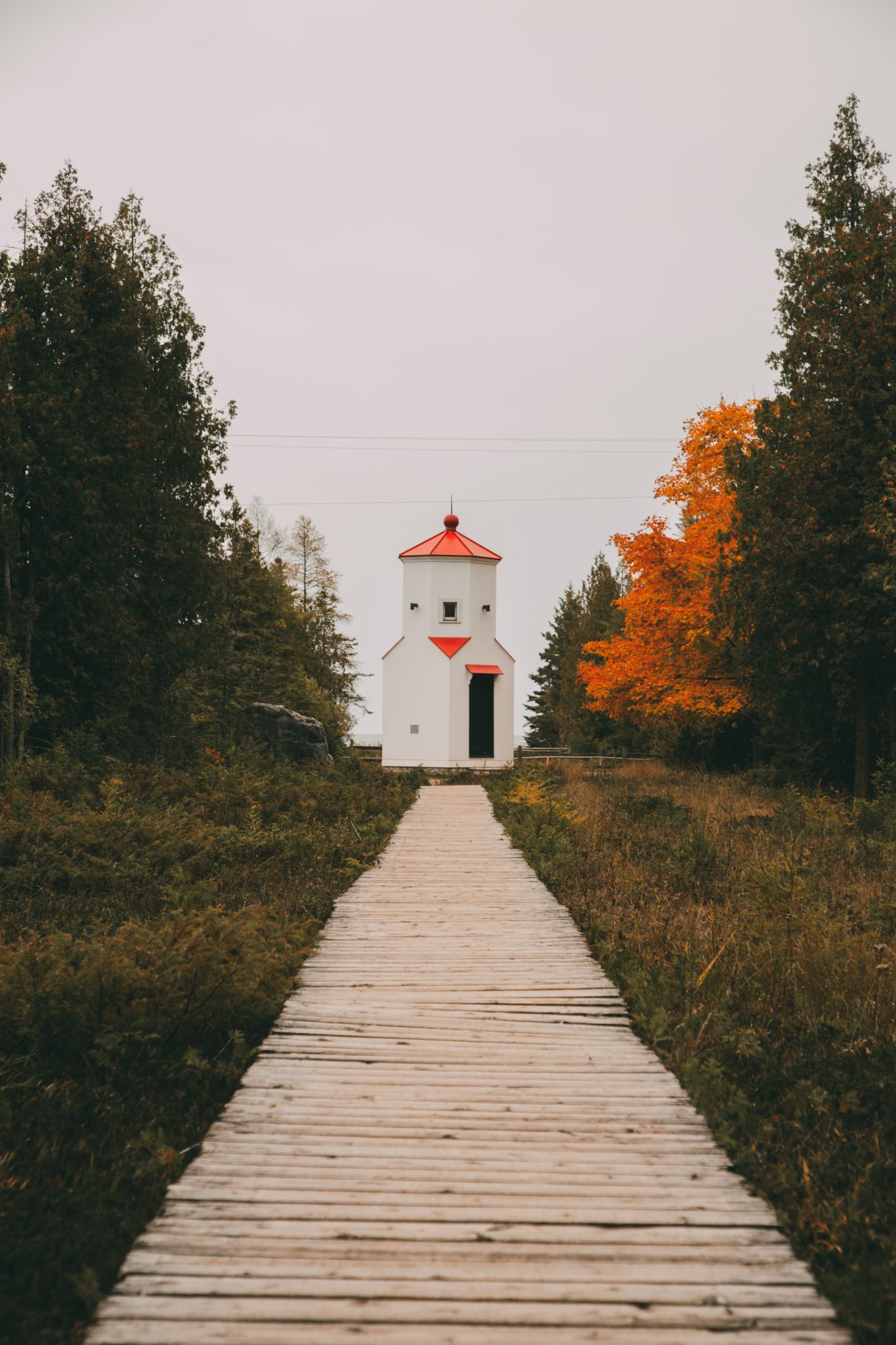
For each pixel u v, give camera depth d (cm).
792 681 2386
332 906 1102
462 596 4581
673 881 1234
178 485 2559
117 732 2208
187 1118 588
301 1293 405
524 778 2430
